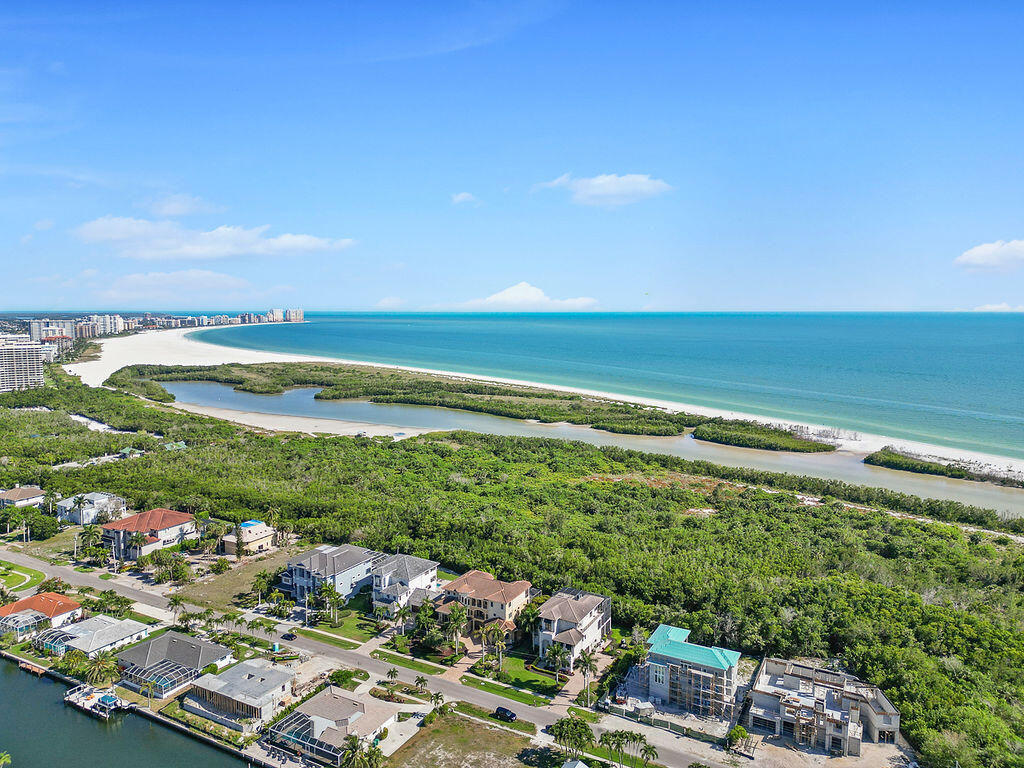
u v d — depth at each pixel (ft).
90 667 423.23
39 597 504.43
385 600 511.40
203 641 444.14
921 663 414.82
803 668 415.64
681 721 381.60
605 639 474.90
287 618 503.61
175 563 573.33
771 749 357.41
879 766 342.85
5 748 362.53
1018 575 563.07
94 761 353.10
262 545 635.25
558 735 350.64
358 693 404.16
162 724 384.47
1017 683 409.69
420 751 353.10
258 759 350.64
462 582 506.07
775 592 509.35
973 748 338.95
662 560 574.97
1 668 446.60
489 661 444.14
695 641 462.19
